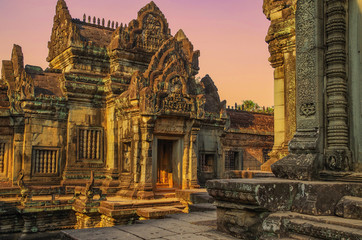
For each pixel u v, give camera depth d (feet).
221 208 18.24
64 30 79.30
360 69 19.75
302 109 20.75
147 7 80.74
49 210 58.49
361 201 15.58
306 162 19.16
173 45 69.67
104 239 16.51
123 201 57.88
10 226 59.00
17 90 68.85
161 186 70.33
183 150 69.15
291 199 17.01
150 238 16.70
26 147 67.41
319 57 20.26
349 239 13.03
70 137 71.72
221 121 82.07
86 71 76.48
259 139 104.17
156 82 64.85
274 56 38.37
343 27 20.11
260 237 15.83
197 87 74.59
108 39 83.61
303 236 14.83
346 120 19.83
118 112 70.85
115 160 71.15
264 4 40.24
